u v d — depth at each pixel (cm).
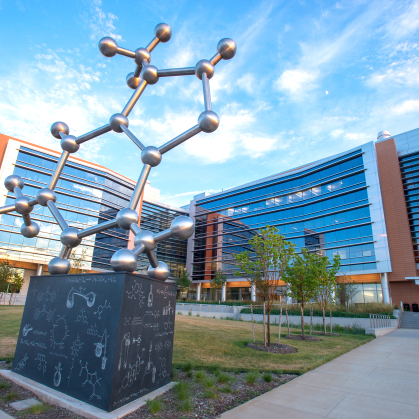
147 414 372
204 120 457
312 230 3550
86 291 445
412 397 473
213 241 4684
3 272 2634
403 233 2909
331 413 399
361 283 3059
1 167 3231
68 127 643
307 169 3753
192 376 555
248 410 402
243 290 4203
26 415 365
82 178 3831
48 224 3459
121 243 4134
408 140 3228
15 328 1007
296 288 1259
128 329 406
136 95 575
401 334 1575
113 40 555
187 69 529
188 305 2858
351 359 800
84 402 392
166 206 4972
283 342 1046
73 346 434
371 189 3072
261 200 4209
